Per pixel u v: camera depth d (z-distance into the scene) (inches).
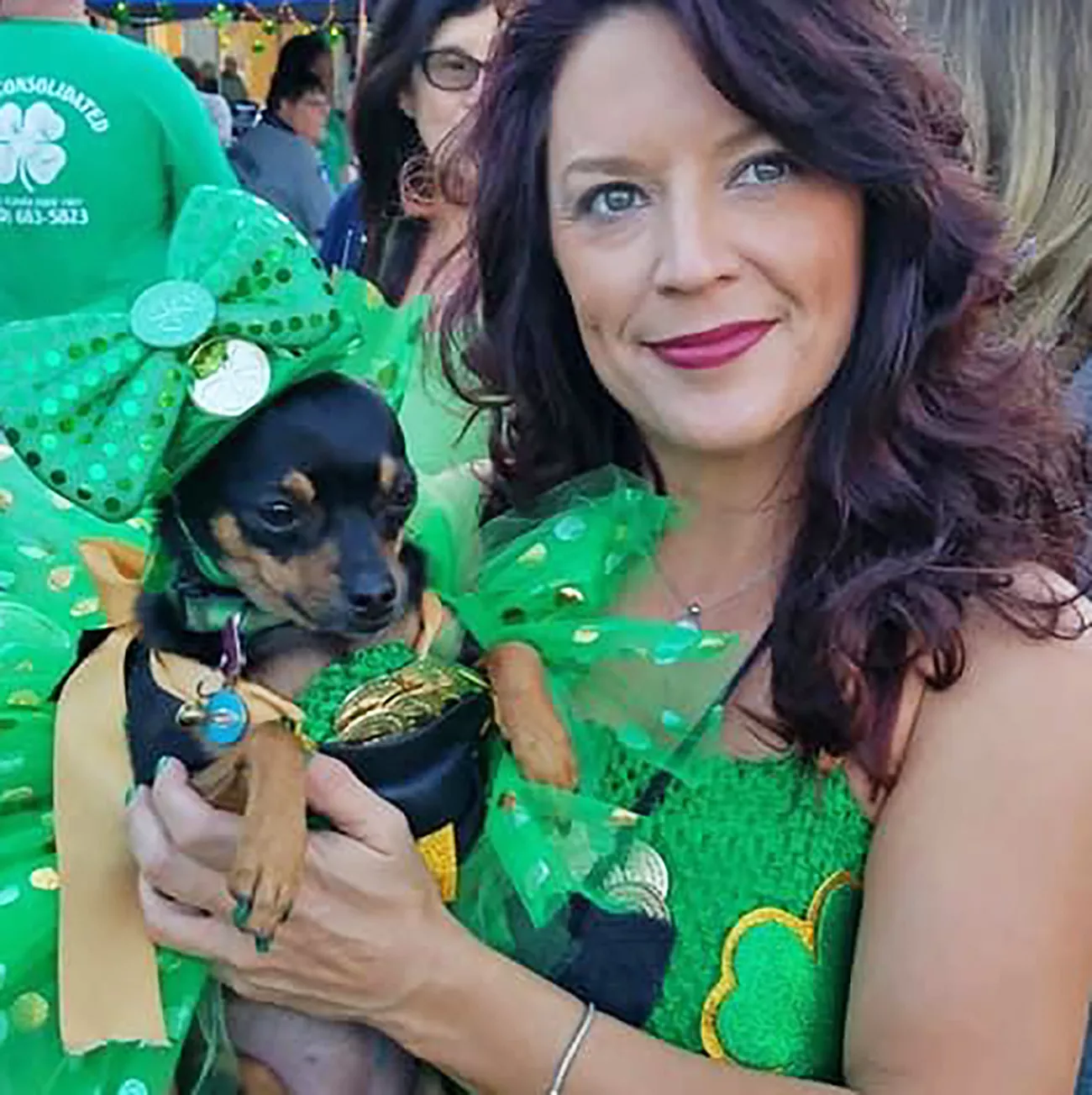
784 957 26.5
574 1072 25.5
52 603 32.2
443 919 26.3
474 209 31.2
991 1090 24.8
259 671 29.2
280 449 29.1
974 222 28.2
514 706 28.6
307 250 28.3
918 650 26.1
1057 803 25.2
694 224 26.4
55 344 27.0
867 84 26.3
